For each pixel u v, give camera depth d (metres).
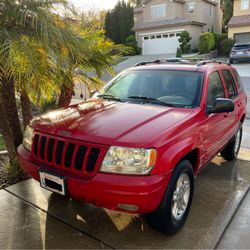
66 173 3.04
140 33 33.59
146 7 34.09
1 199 4.02
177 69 4.40
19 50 3.46
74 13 4.31
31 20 3.79
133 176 2.80
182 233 3.35
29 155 3.45
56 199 4.02
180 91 4.05
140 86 4.33
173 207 3.26
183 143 3.21
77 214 3.69
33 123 3.59
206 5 33.72
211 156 4.30
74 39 3.98
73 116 3.54
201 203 3.99
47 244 3.16
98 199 2.86
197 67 4.40
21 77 3.92
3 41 3.54
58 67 4.02
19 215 3.66
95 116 3.46
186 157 3.64
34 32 3.76
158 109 3.67
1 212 3.71
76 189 2.94
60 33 3.77
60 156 3.11
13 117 4.62
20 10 3.73
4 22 3.86
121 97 4.26
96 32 5.47
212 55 28.44
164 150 2.94
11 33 3.65
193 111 3.67
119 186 2.76
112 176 2.81
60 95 5.30
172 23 31.05
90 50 4.63
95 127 3.15
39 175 3.26
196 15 33.19
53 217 3.63
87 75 5.49
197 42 32.03
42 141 3.29
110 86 4.63
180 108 3.74
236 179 4.75
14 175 4.60
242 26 28.53
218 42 29.75
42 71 3.77
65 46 3.94
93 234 3.32
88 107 3.87
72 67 4.69
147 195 2.78
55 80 4.17
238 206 3.93
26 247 3.11
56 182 3.08
